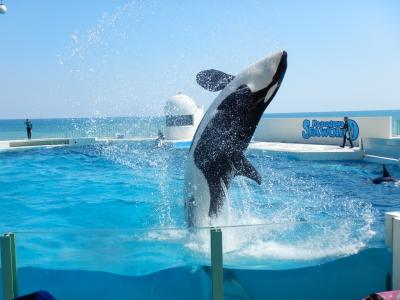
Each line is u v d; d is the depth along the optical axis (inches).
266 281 133.3
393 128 693.3
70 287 128.6
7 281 120.0
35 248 123.6
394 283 131.3
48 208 269.0
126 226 222.7
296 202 284.4
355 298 137.4
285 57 172.2
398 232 128.8
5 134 1074.1
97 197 300.8
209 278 125.8
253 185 344.5
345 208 271.4
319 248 136.5
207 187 189.3
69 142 732.0
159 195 304.0
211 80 192.9
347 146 633.0
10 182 370.6
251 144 696.4
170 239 128.3
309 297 136.2
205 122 190.5
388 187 351.6
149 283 130.0
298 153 551.8
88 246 127.0
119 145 714.8
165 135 795.4
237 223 215.8
